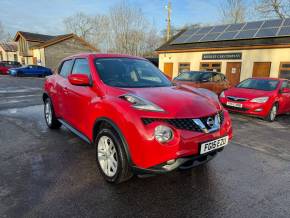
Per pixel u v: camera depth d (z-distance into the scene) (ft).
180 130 7.61
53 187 8.66
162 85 11.09
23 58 127.65
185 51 59.06
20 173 9.67
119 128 8.00
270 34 47.14
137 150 7.50
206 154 8.34
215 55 53.83
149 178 9.58
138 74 11.54
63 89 12.87
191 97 9.20
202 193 8.60
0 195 8.04
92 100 9.72
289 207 7.89
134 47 107.76
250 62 48.62
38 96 33.50
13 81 61.31
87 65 11.32
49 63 102.94
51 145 13.02
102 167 9.27
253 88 23.54
